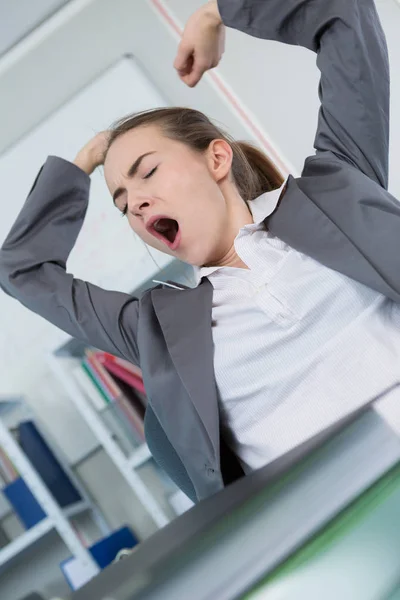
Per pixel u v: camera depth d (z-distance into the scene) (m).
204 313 0.83
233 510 0.22
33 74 2.48
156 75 2.41
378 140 0.91
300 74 2.34
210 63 1.00
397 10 2.31
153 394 0.83
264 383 0.79
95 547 2.05
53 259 1.05
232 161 1.00
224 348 0.81
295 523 0.19
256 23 0.92
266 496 0.21
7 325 2.43
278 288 0.80
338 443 0.22
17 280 1.04
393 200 0.83
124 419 2.10
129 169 0.93
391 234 0.77
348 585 0.18
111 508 2.36
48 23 2.45
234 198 0.95
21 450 2.11
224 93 2.37
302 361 0.78
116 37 2.44
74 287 1.01
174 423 0.82
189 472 0.82
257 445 0.80
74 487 2.26
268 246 0.84
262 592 0.18
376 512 0.19
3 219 2.46
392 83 2.30
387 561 0.19
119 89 2.41
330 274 0.79
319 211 0.81
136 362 0.96
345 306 0.78
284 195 0.86
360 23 0.90
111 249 2.33
